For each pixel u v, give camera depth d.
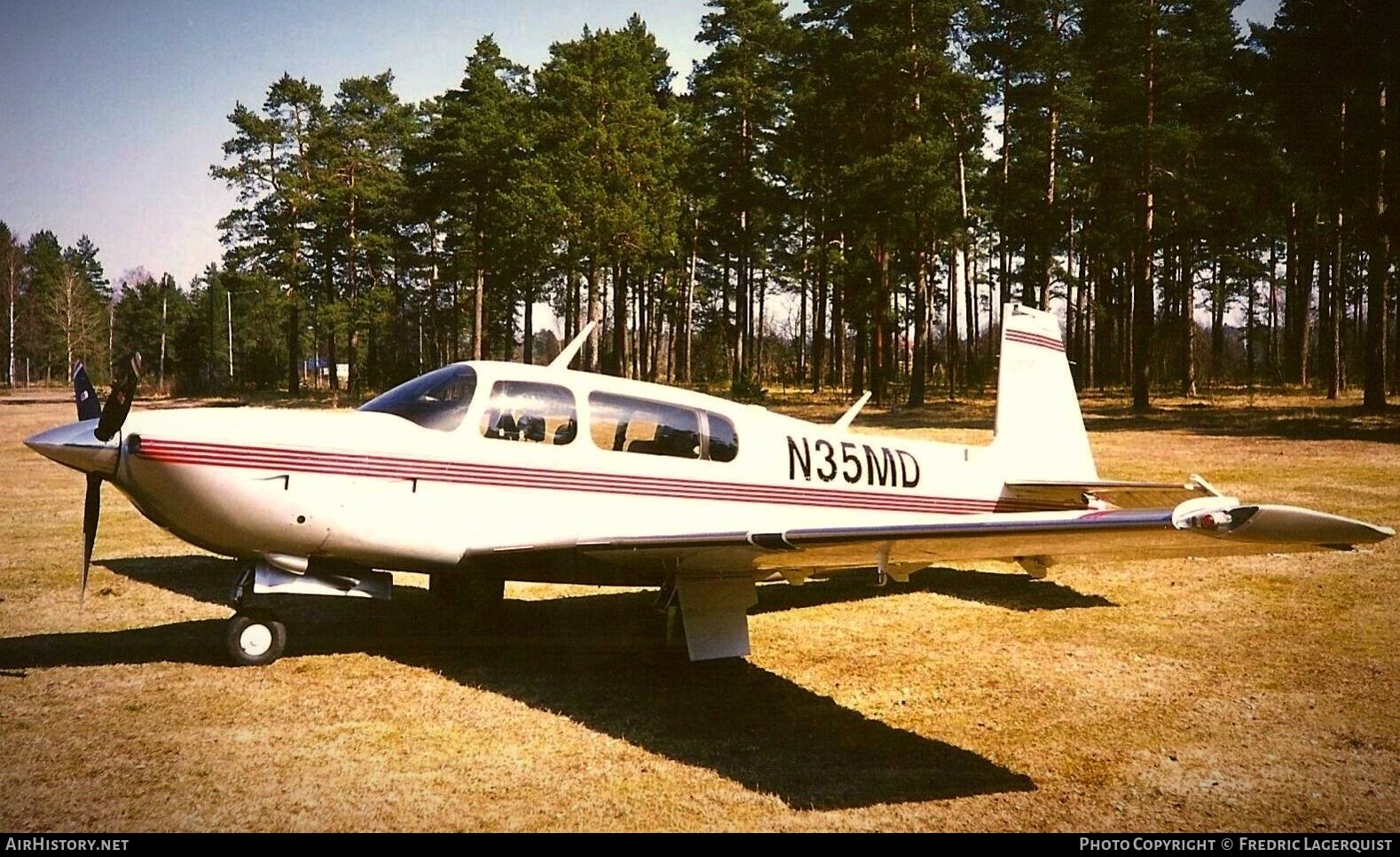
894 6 28.47
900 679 5.12
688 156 39.81
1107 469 13.27
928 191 28.41
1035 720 4.47
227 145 44.12
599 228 31.48
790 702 4.77
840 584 7.51
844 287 34.12
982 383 38.41
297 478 4.86
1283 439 17.84
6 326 76.31
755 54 38.81
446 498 5.18
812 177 36.44
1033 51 33.44
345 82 45.94
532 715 4.53
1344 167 24.81
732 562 4.79
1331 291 29.45
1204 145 28.06
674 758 4.03
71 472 15.04
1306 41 22.03
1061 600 6.88
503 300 52.38
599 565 5.15
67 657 5.32
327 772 3.80
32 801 3.48
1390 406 24.08
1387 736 4.21
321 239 45.34
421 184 42.50
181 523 4.86
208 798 3.54
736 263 47.09
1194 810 3.54
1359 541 3.28
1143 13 26.45
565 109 33.28
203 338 70.19
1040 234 34.03
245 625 5.16
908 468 6.91
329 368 45.59
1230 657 5.41
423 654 5.55
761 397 33.34
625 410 5.77
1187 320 33.75
